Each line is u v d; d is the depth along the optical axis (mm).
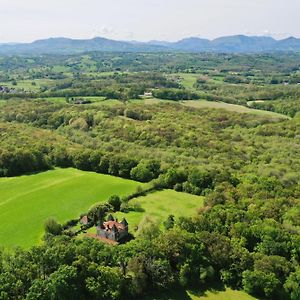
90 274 91438
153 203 145250
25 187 161125
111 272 91938
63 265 90500
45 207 139625
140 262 97125
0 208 139250
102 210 131125
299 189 151750
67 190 156000
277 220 125188
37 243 113562
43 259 91875
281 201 136125
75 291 87875
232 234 114062
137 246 101500
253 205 130625
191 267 101188
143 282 95625
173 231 108812
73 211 136250
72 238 112125
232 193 143000
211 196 140125
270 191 147000
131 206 141000
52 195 150875
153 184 161000
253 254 105688
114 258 97312
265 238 111000
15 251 98312
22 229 123250
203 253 104500
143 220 124438
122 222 119812
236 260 103188
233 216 121562
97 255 97375
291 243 109812
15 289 83938
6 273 86062
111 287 91250
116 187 159750
